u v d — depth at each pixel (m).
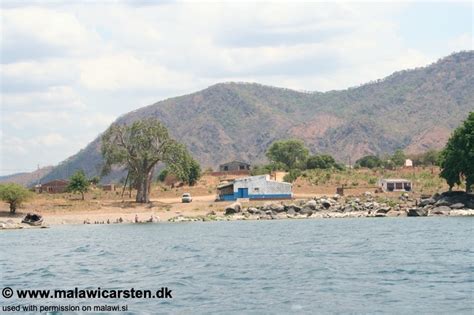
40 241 112.69
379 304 45.84
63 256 84.06
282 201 192.75
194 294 50.53
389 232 111.81
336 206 180.25
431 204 173.88
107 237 118.81
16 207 183.50
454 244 86.50
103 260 77.69
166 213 182.88
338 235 108.06
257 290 52.12
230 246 92.06
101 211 186.00
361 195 199.00
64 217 176.25
